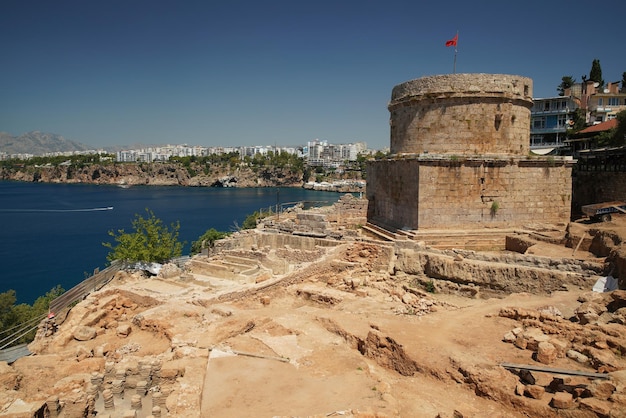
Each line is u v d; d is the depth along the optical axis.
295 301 32.16
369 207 51.59
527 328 21.20
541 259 30.00
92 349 25.69
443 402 16.42
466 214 39.03
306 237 44.09
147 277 42.75
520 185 39.78
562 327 20.56
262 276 35.00
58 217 161.50
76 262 93.06
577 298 25.66
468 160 38.50
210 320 26.61
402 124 44.09
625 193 44.59
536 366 17.33
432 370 18.38
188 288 34.12
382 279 34.44
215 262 41.56
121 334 27.25
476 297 31.09
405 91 43.09
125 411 17.89
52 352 26.06
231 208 185.88
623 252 26.64
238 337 23.25
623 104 84.12
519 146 42.19
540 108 86.56
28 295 70.94
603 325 19.97
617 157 47.44
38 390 20.55
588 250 31.75
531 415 15.17
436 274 33.22
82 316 28.95
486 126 40.56
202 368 19.77
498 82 40.16
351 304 28.98
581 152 54.97
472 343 20.23
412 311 27.39
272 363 20.05
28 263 91.94
